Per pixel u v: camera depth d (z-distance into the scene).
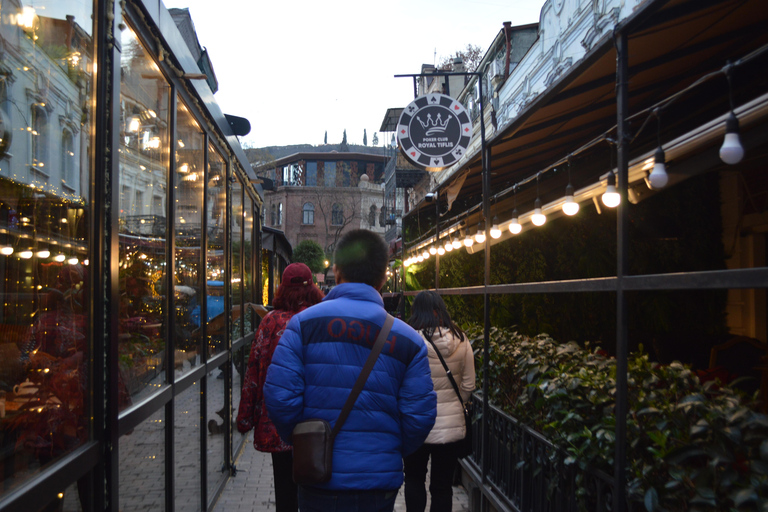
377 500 2.16
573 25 9.70
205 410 4.39
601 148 5.06
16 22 1.89
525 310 7.76
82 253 2.21
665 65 3.20
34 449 1.86
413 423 2.26
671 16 2.36
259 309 5.62
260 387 3.51
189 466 3.93
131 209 2.72
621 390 2.25
